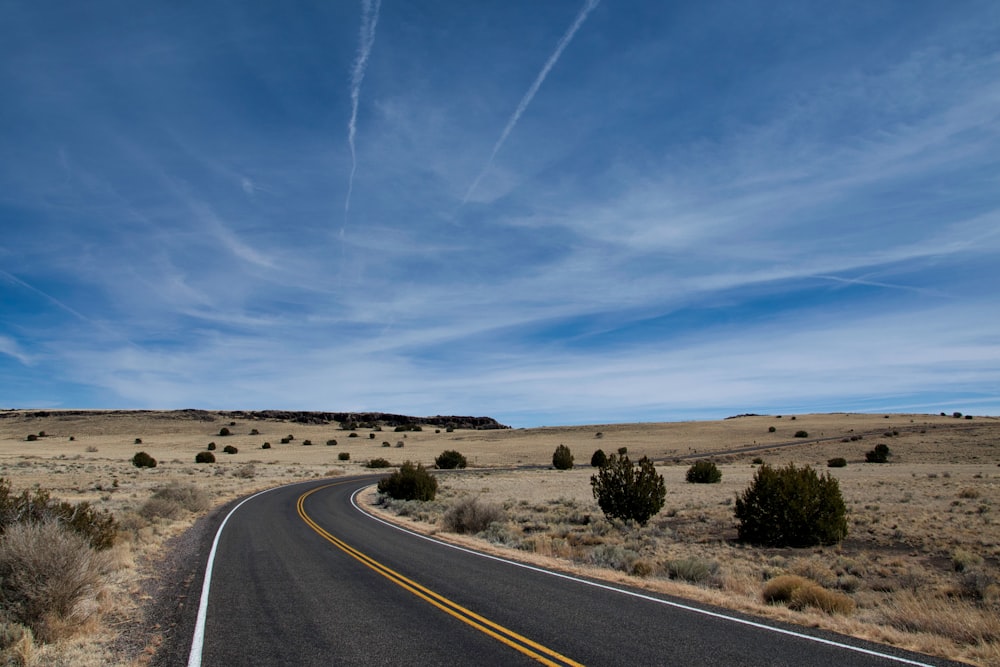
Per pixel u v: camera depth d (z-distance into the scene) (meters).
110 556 12.36
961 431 88.94
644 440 113.00
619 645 7.21
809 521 20.58
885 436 92.81
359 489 43.81
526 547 17.47
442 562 13.96
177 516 22.58
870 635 8.04
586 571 12.98
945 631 8.55
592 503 33.25
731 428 126.38
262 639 7.64
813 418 148.50
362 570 12.77
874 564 17.19
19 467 53.56
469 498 22.95
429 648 7.16
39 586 7.95
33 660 6.74
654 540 21.05
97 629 8.08
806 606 9.95
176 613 9.03
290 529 20.50
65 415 170.38
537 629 7.99
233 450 102.19
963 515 24.12
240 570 12.73
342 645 7.32
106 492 32.66
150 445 116.56
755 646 7.16
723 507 30.75
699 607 9.34
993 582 13.36
